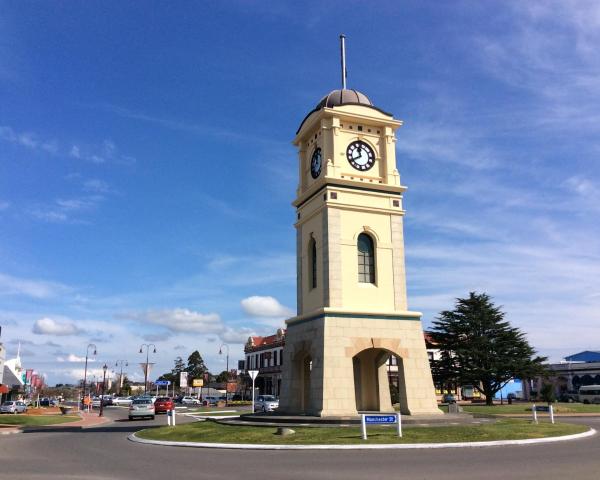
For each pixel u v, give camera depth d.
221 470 14.55
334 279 27.70
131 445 22.47
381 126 30.95
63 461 17.25
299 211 32.12
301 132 32.56
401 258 29.39
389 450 18.12
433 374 61.84
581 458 15.96
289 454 17.61
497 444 19.31
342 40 33.62
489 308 61.19
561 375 87.38
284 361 30.47
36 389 126.44
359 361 30.28
